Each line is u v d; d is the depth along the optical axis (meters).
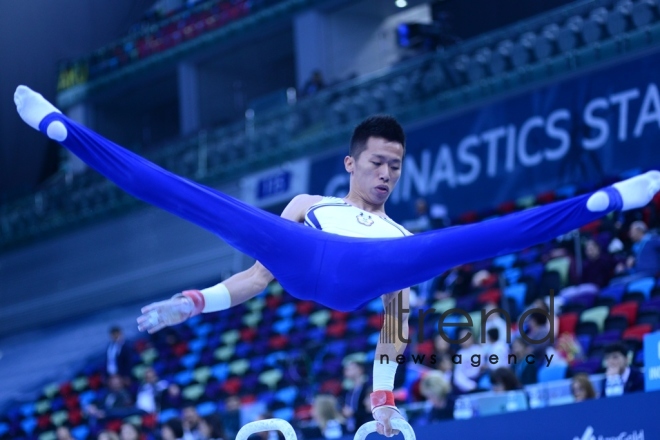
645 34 21.64
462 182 24.56
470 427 9.06
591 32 22.61
